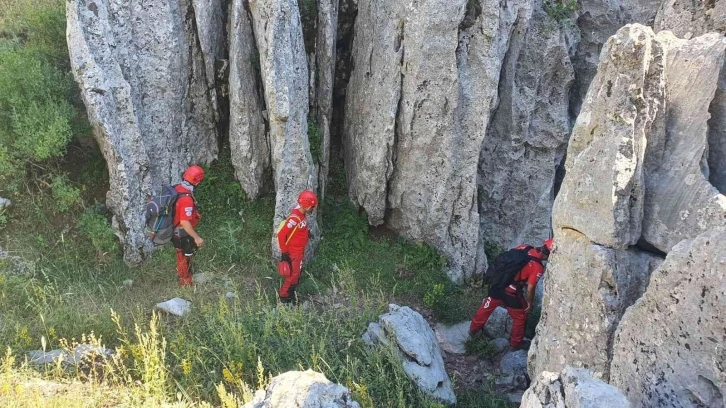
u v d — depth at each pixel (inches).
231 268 365.4
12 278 319.9
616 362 200.5
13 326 283.3
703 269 164.6
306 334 291.9
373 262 393.7
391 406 257.6
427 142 379.2
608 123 219.3
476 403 285.1
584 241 229.1
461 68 367.2
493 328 346.6
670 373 177.0
